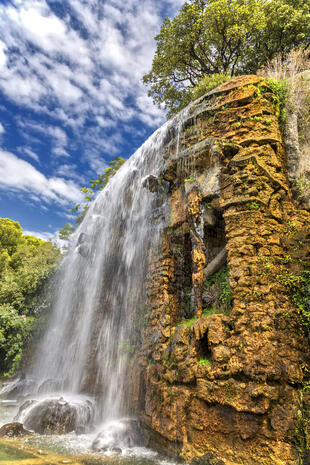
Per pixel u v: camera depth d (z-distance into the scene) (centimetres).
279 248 724
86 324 1490
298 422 574
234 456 581
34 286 2191
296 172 844
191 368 697
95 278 1536
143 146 1373
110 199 1576
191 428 656
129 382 955
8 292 2194
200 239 837
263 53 1950
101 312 1363
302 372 629
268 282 680
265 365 604
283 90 904
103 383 1121
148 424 774
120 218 1426
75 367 1427
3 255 3103
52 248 2573
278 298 672
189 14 1881
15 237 3881
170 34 1986
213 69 2123
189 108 1016
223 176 817
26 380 1695
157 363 809
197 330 723
